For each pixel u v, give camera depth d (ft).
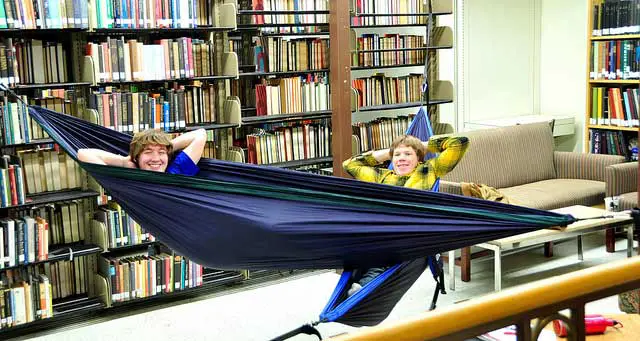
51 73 15.24
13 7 14.14
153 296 16.16
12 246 14.42
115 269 15.70
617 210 18.26
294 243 9.10
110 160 10.32
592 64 22.06
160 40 16.37
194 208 9.09
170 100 16.37
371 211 9.20
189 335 14.47
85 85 15.11
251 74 17.81
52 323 15.24
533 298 3.50
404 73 24.93
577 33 24.02
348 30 17.53
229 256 9.47
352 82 20.98
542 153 21.11
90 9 15.05
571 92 24.47
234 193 9.09
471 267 18.01
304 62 19.08
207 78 16.76
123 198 9.41
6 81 14.24
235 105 17.12
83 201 15.87
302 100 19.08
